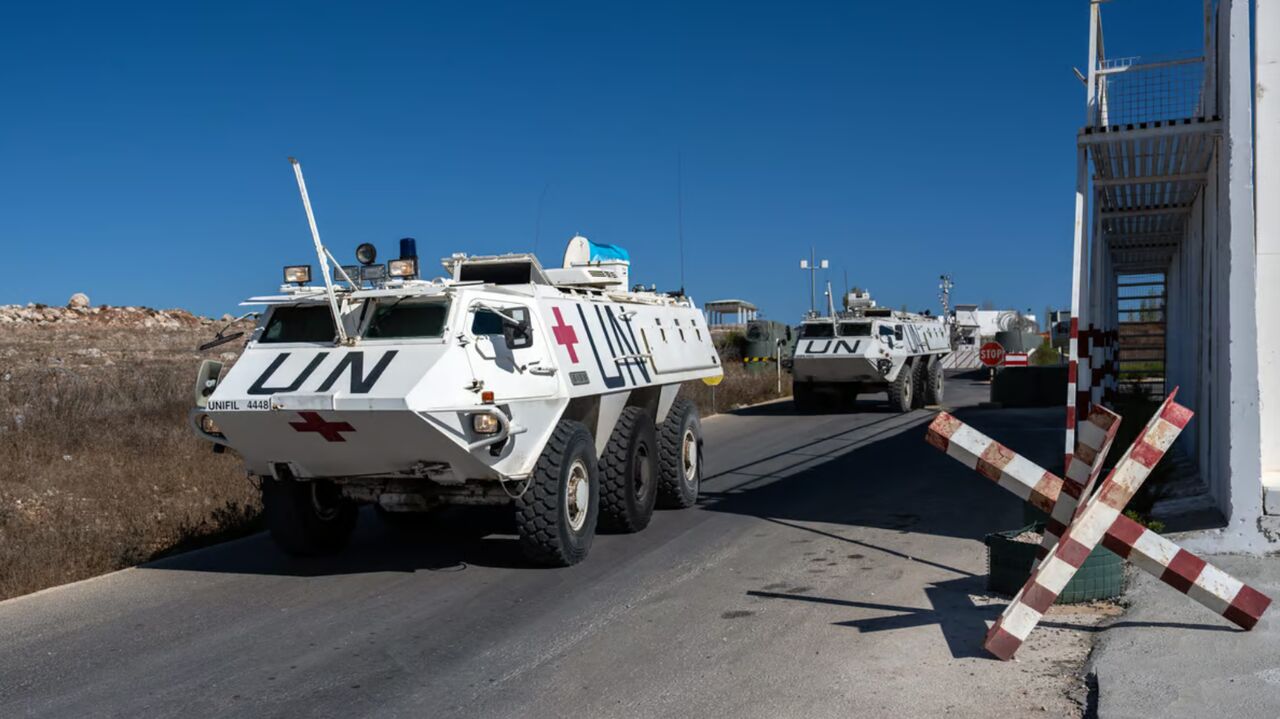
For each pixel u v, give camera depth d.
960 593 6.97
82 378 19.52
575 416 9.02
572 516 8.30
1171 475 10.61
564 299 9.24
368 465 7.74
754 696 5.12
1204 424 9.45
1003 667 5.39
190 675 5.68
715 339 43.47
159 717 5.05
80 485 11.34
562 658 5.84
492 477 7.72
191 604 7.21
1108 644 5.53
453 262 10.29
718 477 13.38
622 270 11.71
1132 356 23.64
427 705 5.16
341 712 5.09
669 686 5.31
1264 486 7.48
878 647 5.83
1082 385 10.77
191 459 12.77
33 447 12.88
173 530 9.61
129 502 10.46
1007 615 5.50
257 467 8.12
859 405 26.70
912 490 11.65
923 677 5.29
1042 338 50.06
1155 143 8.98
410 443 7.38
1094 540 5.50
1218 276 8.19
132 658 6.00
